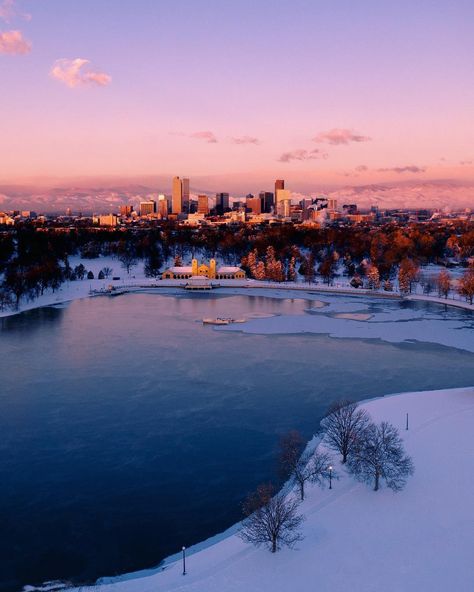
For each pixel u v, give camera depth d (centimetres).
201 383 11881
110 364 13325
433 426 9050
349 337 16312
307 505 6706
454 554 5684
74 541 6488
